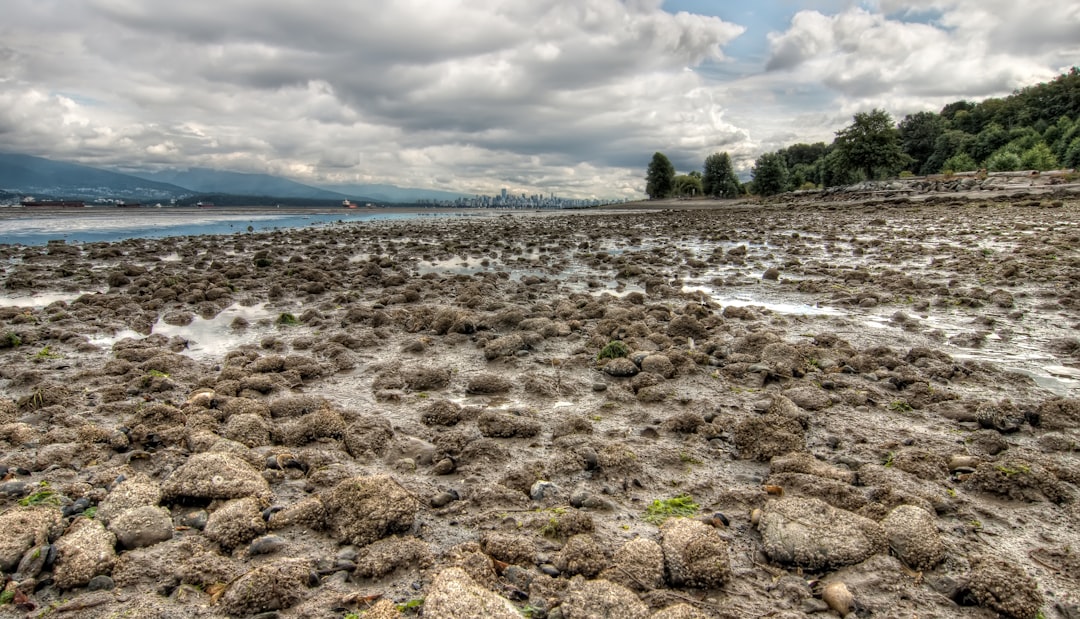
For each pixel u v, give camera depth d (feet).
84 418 25.88
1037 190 158.30
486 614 13.05
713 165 386.52
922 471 20.08
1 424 24.93
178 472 19.27
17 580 14.69
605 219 193.67
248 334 41.37
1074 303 43.80
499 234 128.06
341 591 14.65
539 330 38.93
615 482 19.98
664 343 34.91
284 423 25.44
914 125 412.36
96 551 15.40
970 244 80.59
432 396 28.89
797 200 242.17
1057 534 16.65
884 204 177.99
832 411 25.73
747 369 30.32
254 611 13.80
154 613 13.70
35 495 18.83
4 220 178.91
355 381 31.24
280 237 119.14
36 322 43.42
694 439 23.35
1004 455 20.99
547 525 17.16
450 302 51.52
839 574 14.98
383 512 16.96
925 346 35.70
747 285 58.23
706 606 14.05
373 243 106.52
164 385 29.50
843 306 47.75
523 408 27.07
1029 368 31.48
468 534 17.12
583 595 13.87
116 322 43.80
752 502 18.44
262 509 18.07
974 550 15.87
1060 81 402.31
